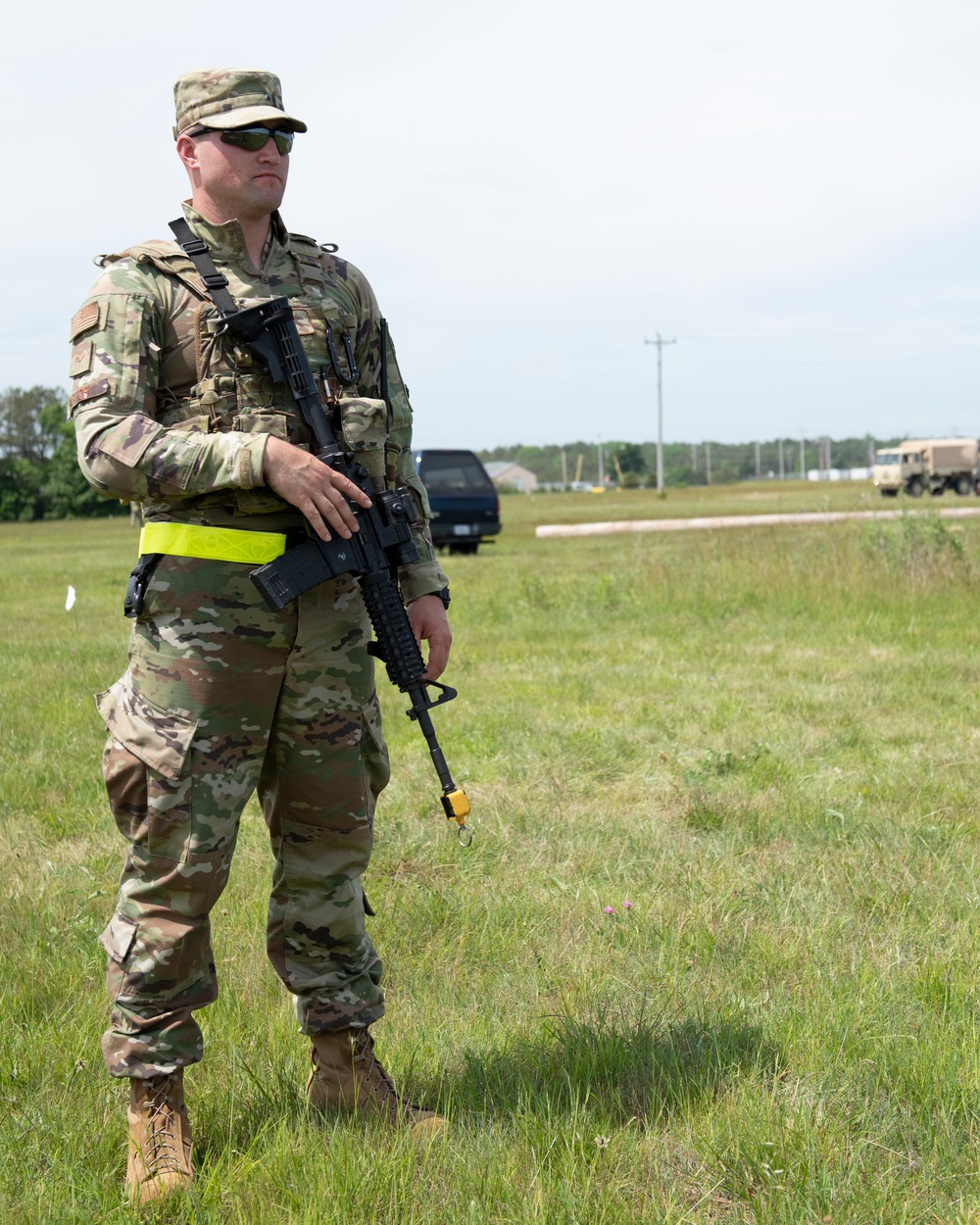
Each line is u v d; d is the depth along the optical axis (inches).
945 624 403.5
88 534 1699.1
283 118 97.4
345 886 105.7
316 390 99.1
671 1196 94.2
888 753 241.0
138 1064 98.0
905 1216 90.4
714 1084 110.2
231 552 96.8
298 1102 108.3
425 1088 113.7
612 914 156.3
